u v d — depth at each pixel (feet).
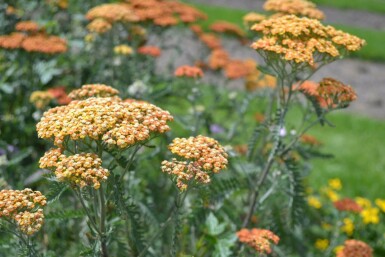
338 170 5.51
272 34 3.19
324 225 4.17
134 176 3.47
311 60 3.07
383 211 4.47
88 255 2.83
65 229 3.48
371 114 7.84
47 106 3.80
